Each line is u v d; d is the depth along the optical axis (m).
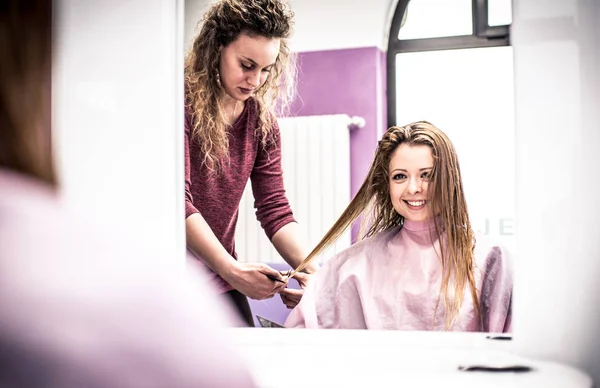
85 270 0.24
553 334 0.70
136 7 0.78
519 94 0.71
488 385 0.68
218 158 1.26
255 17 1.18
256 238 1.46
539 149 0.71
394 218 1.11
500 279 0.97
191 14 1.24
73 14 0.78
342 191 1.53
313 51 1.58
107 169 0.78
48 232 0.25
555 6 0.70
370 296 1.03
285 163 1.55
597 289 0.69
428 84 1.57
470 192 1.43
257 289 1.22
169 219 0.78
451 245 1.00
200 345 0.25
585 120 0.70
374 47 1.54
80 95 0.78
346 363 0.74
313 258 1.22
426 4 1.56
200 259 1.20
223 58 1.21
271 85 1.34
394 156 1.07
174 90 0.79
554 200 0.70
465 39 1.53
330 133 1.52
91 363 0.23
